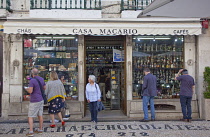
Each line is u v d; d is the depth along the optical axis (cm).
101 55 967
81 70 782
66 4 780
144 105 718
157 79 822
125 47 804
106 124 688
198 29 732
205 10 540
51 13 769
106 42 858
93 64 966
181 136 579
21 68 763
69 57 798
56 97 643
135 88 806
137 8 793
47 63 796
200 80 780
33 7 783
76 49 795
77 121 729
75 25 715
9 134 589
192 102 787
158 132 611
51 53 797
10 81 760
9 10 764
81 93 777
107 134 593
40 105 582
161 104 808
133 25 723
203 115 764
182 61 816
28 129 634
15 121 723
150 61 819
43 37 792
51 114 647
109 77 965
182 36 813
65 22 727
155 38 816
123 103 848
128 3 788
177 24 736
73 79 795
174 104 789
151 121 723
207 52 784
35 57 792
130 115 778
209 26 783
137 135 586
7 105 757
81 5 808
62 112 708
